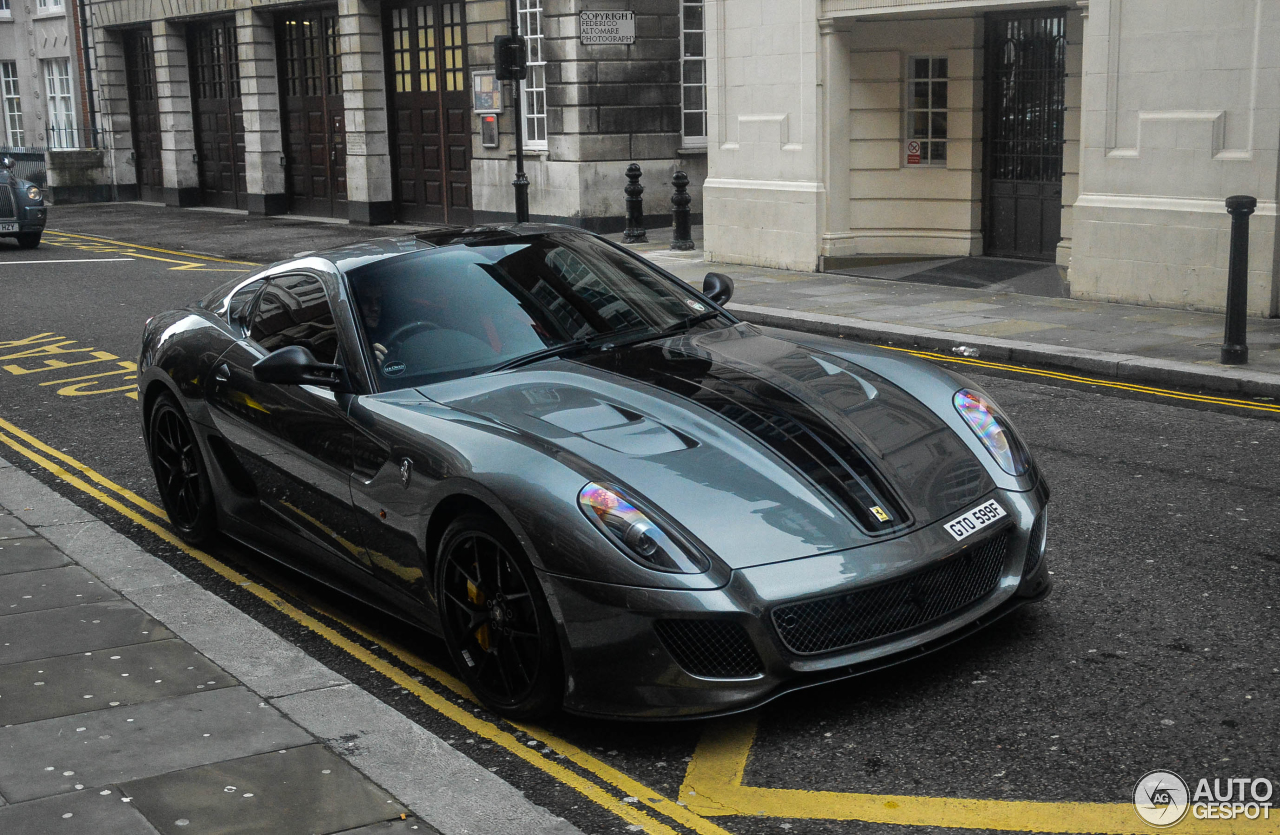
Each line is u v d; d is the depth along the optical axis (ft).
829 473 12.03
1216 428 22.65
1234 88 33.06
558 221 64.03
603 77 62.08
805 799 10.48
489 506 11.89
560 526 11.32
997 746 11.13
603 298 15.66
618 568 11.03
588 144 62.18
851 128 46.32
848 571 11.20
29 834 9.91
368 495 13.73
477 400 13.43
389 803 10.32
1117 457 20.84
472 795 10.44
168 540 18.81
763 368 13.99
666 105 64.28
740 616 10.85
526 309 15.14
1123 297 36.35
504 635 12.19
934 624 11.83
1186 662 12.64
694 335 15.28
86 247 69.36
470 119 69.77
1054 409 24.72
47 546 17.99
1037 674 12.52
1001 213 45.19
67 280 52.95
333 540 14.82
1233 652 12.83
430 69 72.33
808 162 46.01
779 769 11.02
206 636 14.26
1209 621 13.67
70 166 106.93
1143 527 17.04
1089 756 10.85
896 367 14.43
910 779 10.68
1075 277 37.58
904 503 11.95
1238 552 15.89
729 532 11.27
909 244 46.96
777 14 46.29
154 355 18.39
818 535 11.41
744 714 12.08
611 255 16.85
